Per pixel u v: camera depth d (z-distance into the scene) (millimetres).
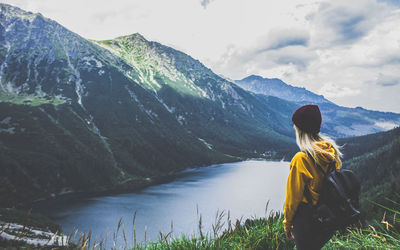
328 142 2357
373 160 140875
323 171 2232
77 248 2355
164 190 136875
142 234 61875
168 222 81188
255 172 189250
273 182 150125
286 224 2490
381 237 2816
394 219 2730
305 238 2262
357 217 2068
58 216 95062
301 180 2258
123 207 105188
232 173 187000
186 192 129625
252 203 105000
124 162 187625
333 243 3336
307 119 2369
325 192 2154
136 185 154625
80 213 98562
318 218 2143
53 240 2391
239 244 3152
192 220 81812
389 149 135875
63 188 142750
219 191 129250
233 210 93125
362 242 3074
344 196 2084
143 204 108500
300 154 2369
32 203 120438
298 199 2271
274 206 99188
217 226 3160
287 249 3225
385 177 108625
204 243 3107
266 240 3195
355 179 2205
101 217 91250
